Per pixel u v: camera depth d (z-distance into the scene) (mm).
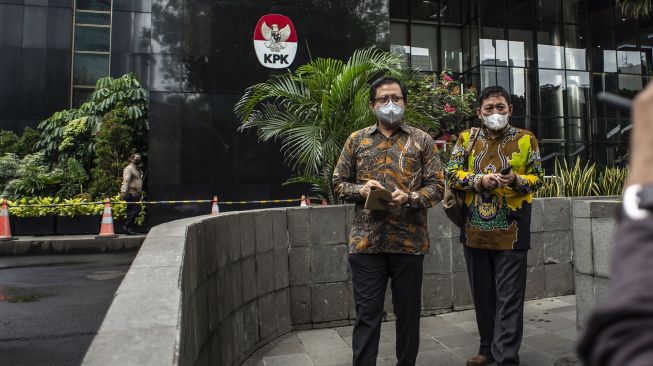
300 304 4340
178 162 12289
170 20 12453
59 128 14039
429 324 4402
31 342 4086
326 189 5492
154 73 12367
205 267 2660
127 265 8008
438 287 4730
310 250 4391
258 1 12805
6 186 12594
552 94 17922
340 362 3518
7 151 14062
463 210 3539
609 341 521
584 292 3160
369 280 2867
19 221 11203
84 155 13688
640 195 580
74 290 6086
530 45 17859
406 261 2846
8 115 15016
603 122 18281
